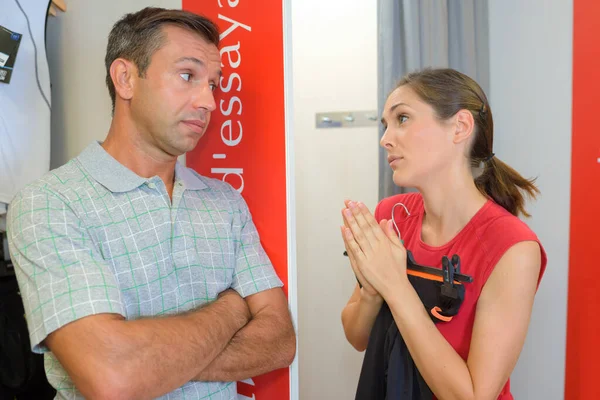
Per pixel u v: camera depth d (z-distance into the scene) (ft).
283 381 4.25
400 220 4.61
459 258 3.64
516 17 7.25
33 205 3.30
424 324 3.58
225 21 4.47
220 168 4.68
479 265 3.67
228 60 4.48
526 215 4.10
